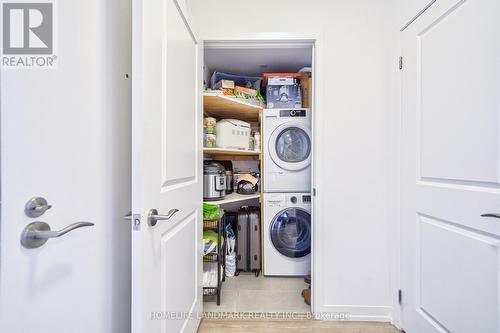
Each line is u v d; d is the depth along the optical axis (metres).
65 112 0.62
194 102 1.23
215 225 1.67
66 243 0.62
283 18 1.47
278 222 2.10
